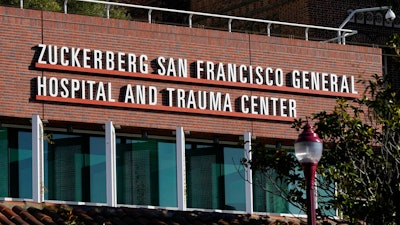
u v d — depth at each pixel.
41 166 39.81
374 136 35.91
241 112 43.81
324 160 36.00
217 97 43.44
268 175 40.78
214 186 43.62
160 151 42.91
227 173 43.88
